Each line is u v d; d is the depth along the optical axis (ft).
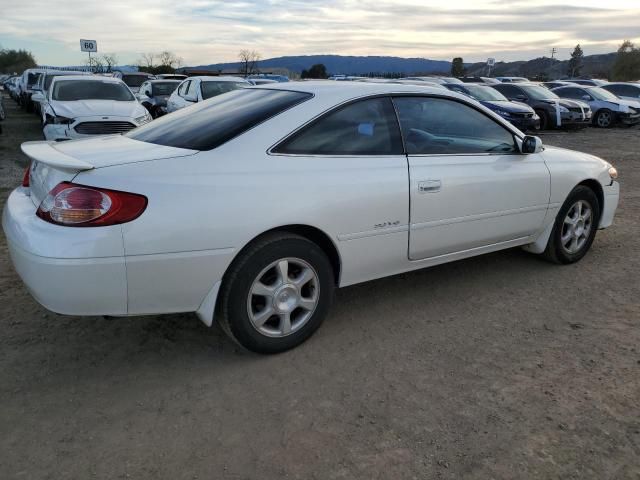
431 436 8.23
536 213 14.19
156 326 11.71
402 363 10.32
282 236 9.98
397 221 11.37
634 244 17.76
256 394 9.31
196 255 9.10
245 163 9.66
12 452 7.83
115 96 36.32
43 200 9.05
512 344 11.07
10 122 59.62
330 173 10.43
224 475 7.43
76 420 8.57
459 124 12.82
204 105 12.34
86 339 11.12
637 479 7.39
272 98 11.22
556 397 9.22
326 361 10.37
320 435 8.25
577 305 12.96
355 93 11.27
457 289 13.87
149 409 8.87
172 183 8.95
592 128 63.87
